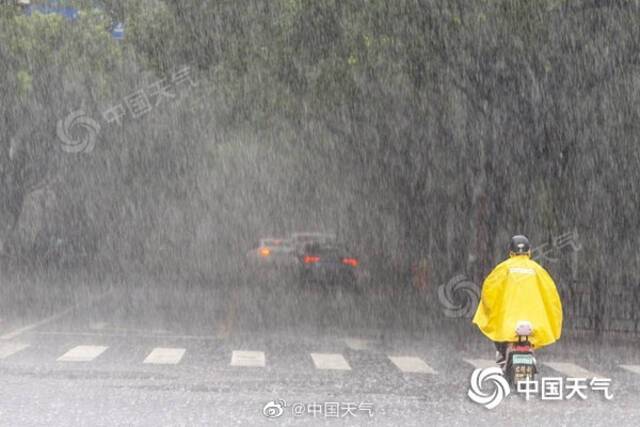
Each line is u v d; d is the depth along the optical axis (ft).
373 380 65.98
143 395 56.13
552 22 108.37
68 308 119.55
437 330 108.68
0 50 148.66
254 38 126.11
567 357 87.15
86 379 62.13
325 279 172.96
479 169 145.79
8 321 102.22
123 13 149.69
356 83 131.13
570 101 121.70
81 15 158.40
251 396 56.90
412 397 58.34
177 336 91.45
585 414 53.57
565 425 49.98
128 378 63.16
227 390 59.11
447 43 113.29
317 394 58.44
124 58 160.56
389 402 56.08
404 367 74.02
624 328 116.67
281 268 196.13
